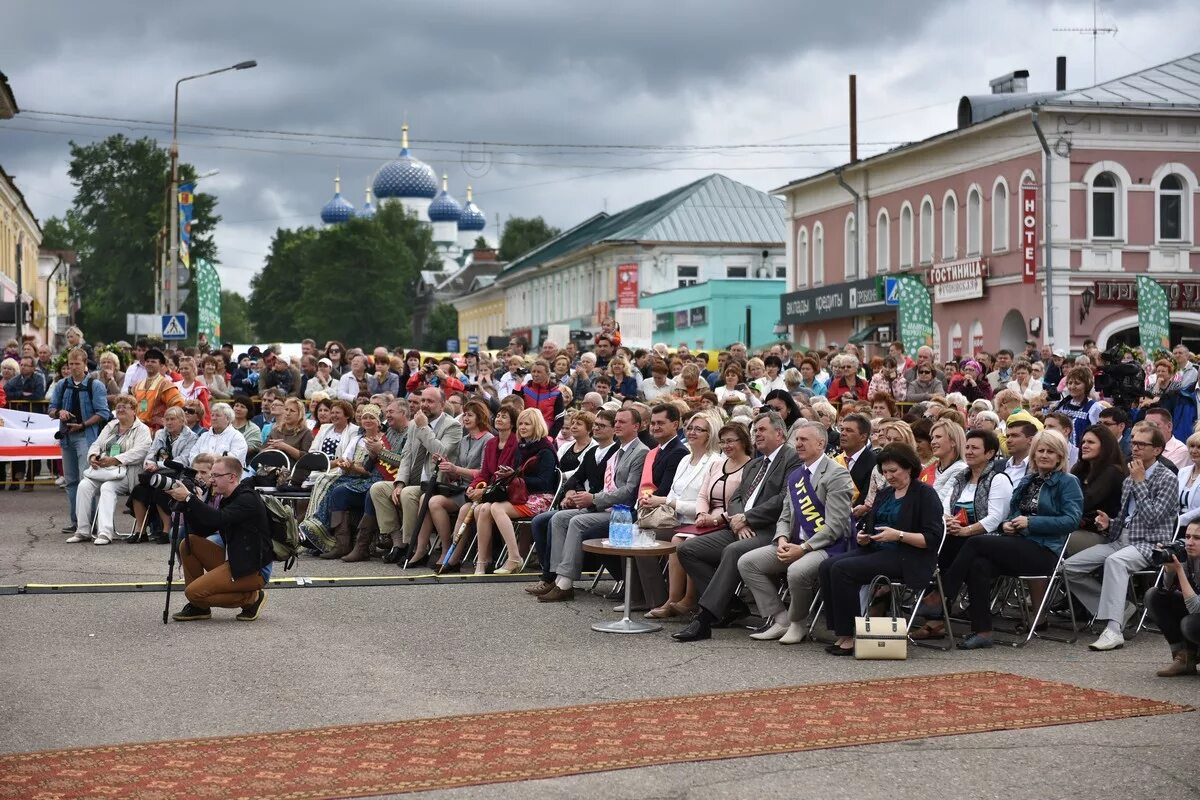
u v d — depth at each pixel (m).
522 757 7.98
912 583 11.26
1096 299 42.00
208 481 12.87
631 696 9.64
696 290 70.06
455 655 11.05
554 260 91.19
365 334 126.44
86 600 13.51
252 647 11.30
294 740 8.39
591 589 14.43
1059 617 12.84
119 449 18.12
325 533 16.84
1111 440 12.13
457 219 174.00
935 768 7.79
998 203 45.25
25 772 7.69
